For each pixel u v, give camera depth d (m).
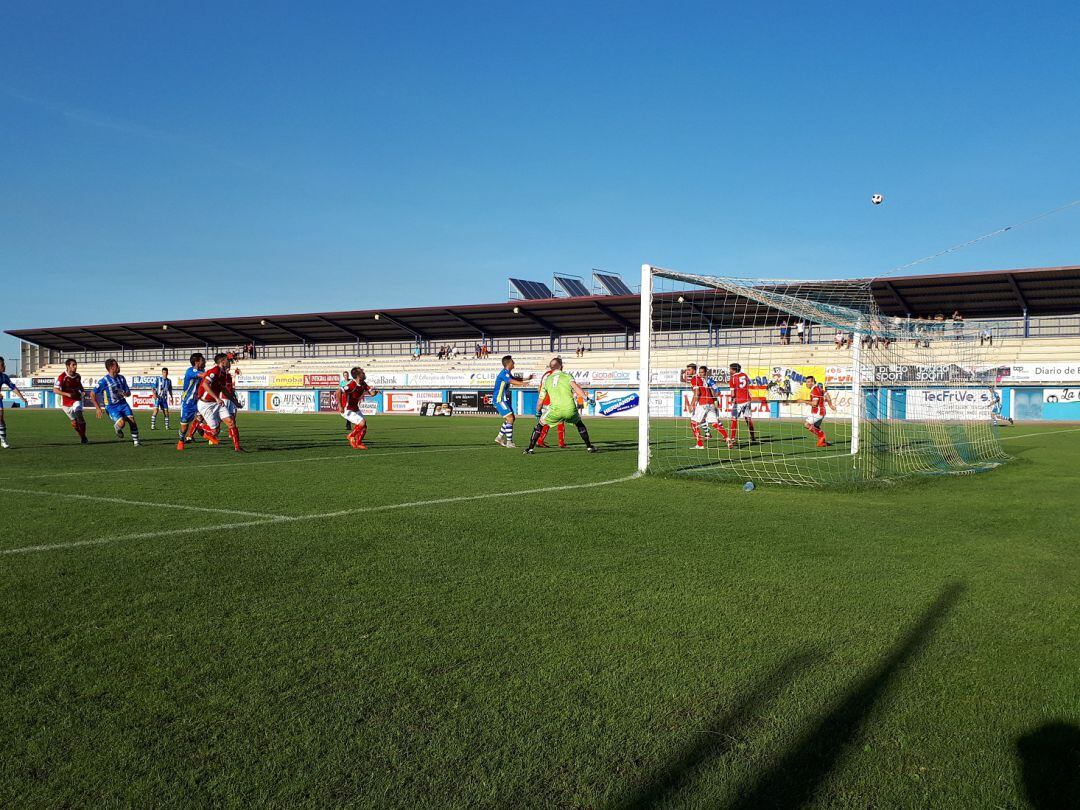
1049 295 36.88
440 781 2.34
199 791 2.28
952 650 3.42
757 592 4.39
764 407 35.97
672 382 38.72
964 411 15.78
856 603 4.16
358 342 58.72
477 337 55.09
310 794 2.27
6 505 7.66
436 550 5.50
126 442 18.22
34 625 3.76
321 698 2.92
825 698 2.91
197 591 4.38
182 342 62.50
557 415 14.73
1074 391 34.25
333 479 10.10
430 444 17.83
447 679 3.09
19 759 2.46
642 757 2.48
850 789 2.29
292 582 4.59
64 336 62.91
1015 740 2.58
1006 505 7.96
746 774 2.38
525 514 7.16
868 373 15.32
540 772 2.39
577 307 46.66
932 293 37.59
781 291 13.97
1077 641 3.54
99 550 5.47
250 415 42.44
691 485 9.58
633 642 3.53
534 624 3.79
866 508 7.70
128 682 3.06
